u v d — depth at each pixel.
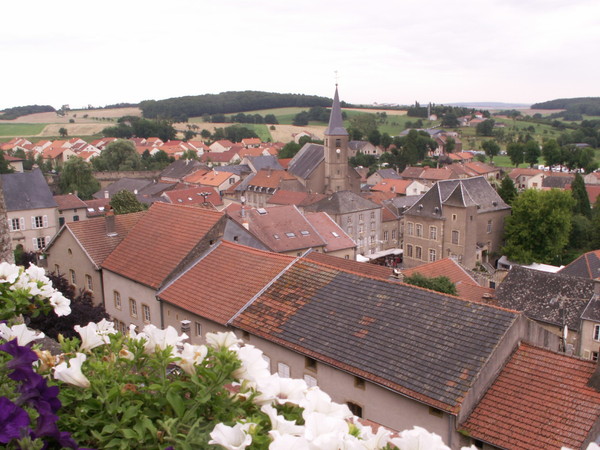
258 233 55.00
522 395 18.16
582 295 39.66
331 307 24.03
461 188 70.25
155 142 194.12
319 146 111.25
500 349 19.17
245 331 24.91
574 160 152.00
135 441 4.33
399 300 23.02
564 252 80.56
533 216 69.69
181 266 31.19
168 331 5.20
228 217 35.59
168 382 4.82
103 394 4.53
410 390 18.58
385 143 186.25
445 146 192.88
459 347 19.61
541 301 40.47
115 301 35.06
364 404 20.22
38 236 65.94
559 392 17.88
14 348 4.30
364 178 139.38
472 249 70.56
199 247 31.95
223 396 4.69
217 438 3.78
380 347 20.84
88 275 36.97
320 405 4.47
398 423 19.17
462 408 17.59
